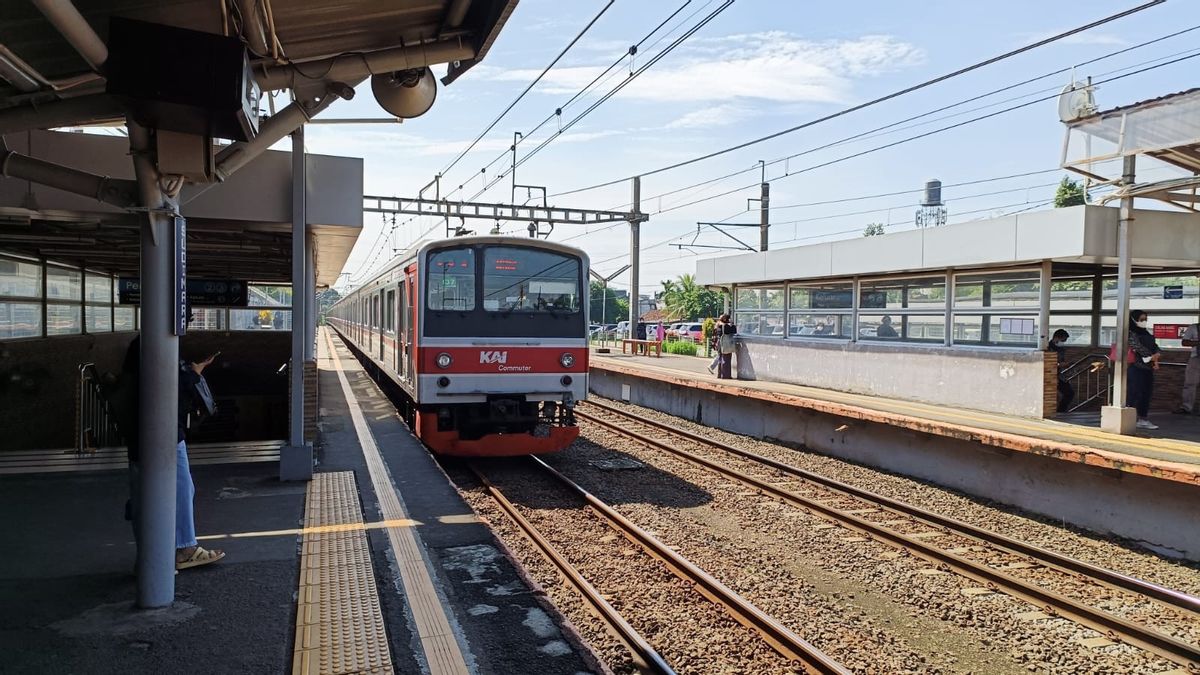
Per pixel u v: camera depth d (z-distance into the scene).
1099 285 12.90
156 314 4.42
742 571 6.64
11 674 3.67
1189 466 7.34
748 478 10.09
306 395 8.43
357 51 5.19
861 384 14.48
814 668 4.86
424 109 5.88
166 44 3.81
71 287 12.95
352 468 8.74
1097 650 5.31
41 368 10.93
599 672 4.35
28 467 8.30
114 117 4.59
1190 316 13.45
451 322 10.16
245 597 4.78
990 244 11.49
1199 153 9.28
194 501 7.14
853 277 14.96
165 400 4.47
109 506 6.72
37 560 5.30
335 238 10.84
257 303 24.22
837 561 7.05
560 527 7.87
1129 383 10.87
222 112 3.92
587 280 10.86
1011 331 11.65
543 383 10.56
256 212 8.22
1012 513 9.14
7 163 4.31
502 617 5.11
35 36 4.24
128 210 4.31
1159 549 7.71
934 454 10.70
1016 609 6.01
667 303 69.25
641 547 7.24
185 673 3.76
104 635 4.16
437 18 4.89
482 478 9.90
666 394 18.77
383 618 4.59
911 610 5.97
